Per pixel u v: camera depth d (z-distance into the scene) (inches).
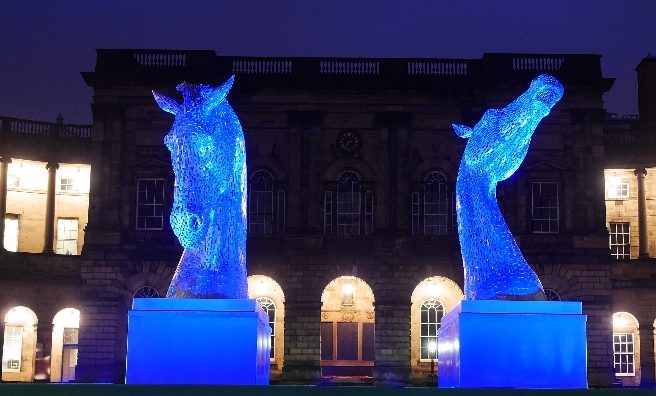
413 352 2411.4
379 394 770.2
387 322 2349.9
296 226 2379.4
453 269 2374.5
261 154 2405.3
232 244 957.2
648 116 2687.0
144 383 873.5
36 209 2605.8
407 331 2346.2
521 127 1027.9
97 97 2404.0
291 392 772.6
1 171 2477.9
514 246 1014.4
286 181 2399.1
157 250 2363.4
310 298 2353.6
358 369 2522.1
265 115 2413.9
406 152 2406.5
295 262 2367.1
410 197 2401.6
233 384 822.5
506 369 930.1
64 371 2511.1
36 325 2395.4
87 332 2331.4
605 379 2317.9
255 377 895.7
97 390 775.1
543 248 2368.4
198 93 967.0
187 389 776.9
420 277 2372.0
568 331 935.7
